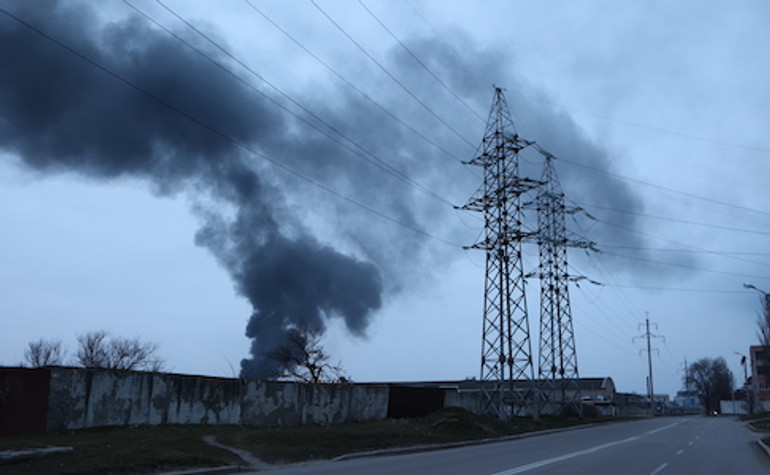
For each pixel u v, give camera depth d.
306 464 18.30
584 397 97.81
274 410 27.78
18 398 18.16
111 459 14.79
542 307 59.03
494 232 43.25
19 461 13.57
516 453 22.98
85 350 41.81
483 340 42.75
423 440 26.58
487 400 44.09
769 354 50.09
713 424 58.53
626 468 18.33
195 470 15.06
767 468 19.41
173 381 23.23
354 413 33.22
